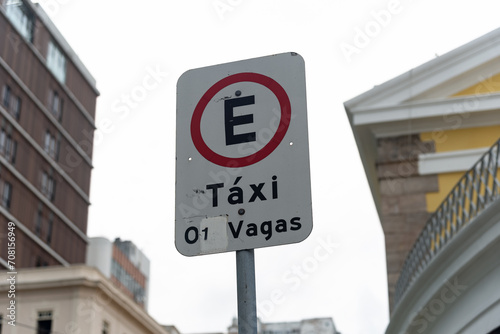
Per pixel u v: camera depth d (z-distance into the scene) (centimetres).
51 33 5816
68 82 6072
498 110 2030
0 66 5169
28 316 4259
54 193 5750
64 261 5753
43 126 5684
